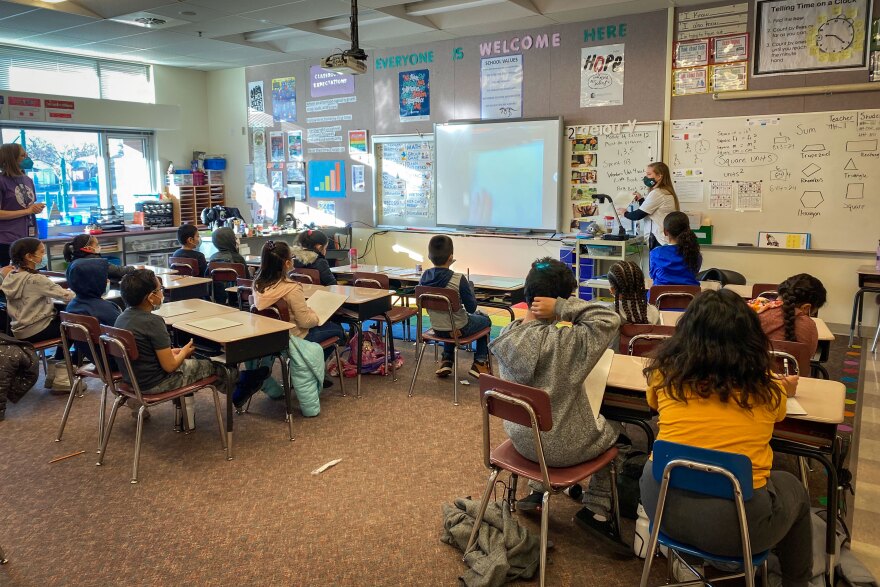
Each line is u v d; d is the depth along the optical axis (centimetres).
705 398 182
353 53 546
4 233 530
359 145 839
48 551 256
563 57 674
